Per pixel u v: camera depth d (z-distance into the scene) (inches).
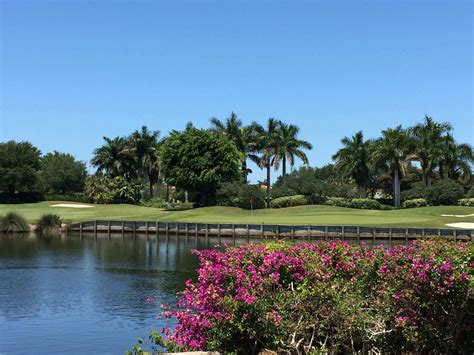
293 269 393.7
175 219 2760.8
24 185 4069.9
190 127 3575.3
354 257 409.7
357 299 382.3
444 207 2977.4
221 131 3801.7
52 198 4133.9
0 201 3978.8
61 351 598.5
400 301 364.8
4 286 1033.5
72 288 1009.5
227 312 373.1
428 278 335.9
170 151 3390.7
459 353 366.6
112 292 967.6
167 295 939.3
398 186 3383.4
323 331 386.3
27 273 1214.3
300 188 3390.7
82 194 4318.4
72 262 1422.2
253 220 2600.9
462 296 333.4
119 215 3083.2
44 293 956.0
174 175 3378.4
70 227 2506.2
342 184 3599.9
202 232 2314.2
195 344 390.3
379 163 3390.7
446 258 340.5
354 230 2110.0
